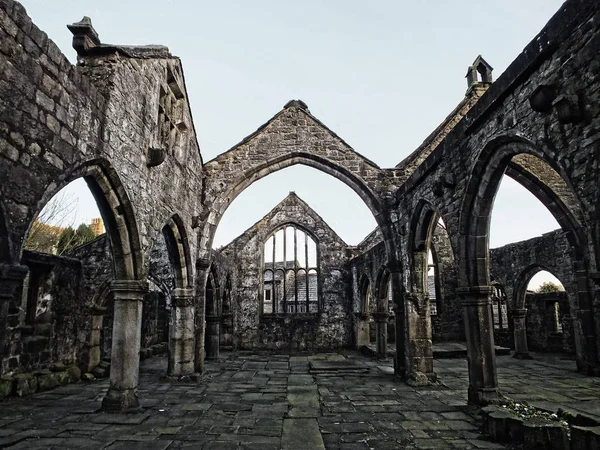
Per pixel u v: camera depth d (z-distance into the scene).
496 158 7.20
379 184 12.73
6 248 4.64
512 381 11.12
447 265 21.34
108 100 6.96
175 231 10.93
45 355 11.01
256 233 22.61
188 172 11.51
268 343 21.39
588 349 12.29
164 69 9.85
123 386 7.73
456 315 20.95
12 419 7.19
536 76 5.65
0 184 4.57
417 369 10.70
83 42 7.09
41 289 11.12
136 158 8.02
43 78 5.33
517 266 17.98
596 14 4.50
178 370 11.16
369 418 7.34
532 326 19.58
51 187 5.44
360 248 22.66
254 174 13.02
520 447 5.61
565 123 4.85
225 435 6.34
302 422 7.09
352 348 21.48
